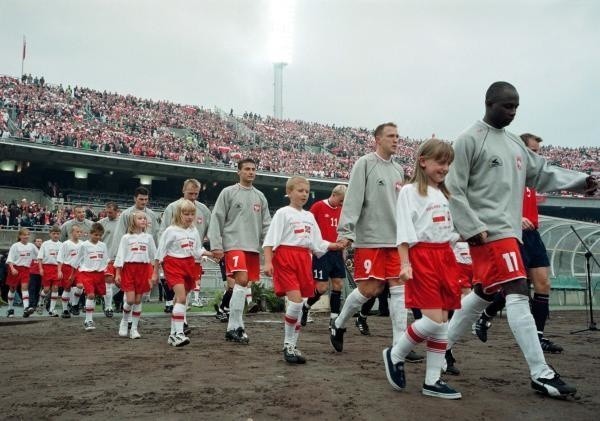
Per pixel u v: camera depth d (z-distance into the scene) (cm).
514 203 411
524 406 333
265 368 463
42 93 3819
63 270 1135
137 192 962
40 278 1322
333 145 4959
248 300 1201
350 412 315
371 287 547
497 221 399
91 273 902
